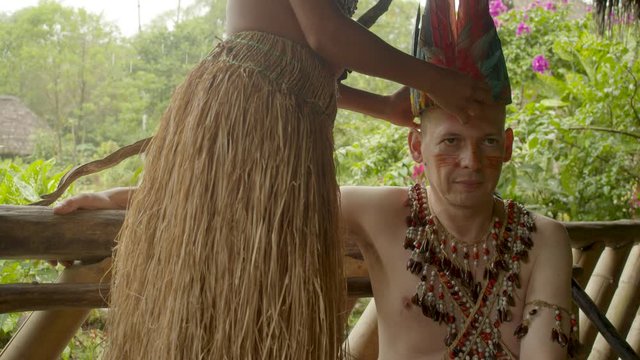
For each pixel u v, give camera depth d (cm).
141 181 147
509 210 164
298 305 134
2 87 1770
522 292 159
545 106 432
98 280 160
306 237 137
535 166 410
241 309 132
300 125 140
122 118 1505
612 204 410
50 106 1767
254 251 132
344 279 148
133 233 142
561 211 417
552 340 152
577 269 229
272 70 142
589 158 409
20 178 244
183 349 133
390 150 484
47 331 157
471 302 157
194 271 133
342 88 183
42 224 145
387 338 163
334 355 143
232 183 134
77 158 1414
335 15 139
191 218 134
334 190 147
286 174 136
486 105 153
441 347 158
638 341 303
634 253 286
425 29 158
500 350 155
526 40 578
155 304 136
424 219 162
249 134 136
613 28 378
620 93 416
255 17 146
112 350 143
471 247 160
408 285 160
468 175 153
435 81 147
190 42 1387
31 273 230
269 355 134
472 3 155
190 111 141
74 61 1777
